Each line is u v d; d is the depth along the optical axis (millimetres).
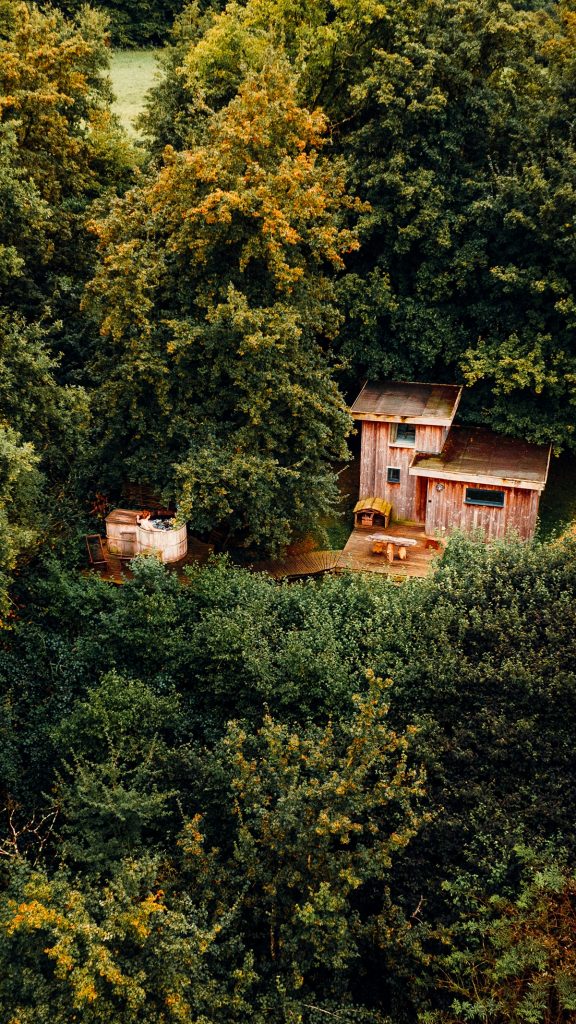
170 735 16844
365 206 24250
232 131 20359
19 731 17344
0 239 22062
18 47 25578
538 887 10852
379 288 27656
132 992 9805
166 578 19469
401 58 25484
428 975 11258
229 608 18719
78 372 24953
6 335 19641
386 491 27922
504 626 15469
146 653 18125
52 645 18656
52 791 15898
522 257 26344
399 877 12445
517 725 13547
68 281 25016
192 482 20484
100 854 12906
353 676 15586
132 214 22328
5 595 15656
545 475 24953
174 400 22422
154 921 10719
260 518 21688
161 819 14266
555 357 26078
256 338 19828
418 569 24219
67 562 20984
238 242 21703
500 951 10836
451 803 13125
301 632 16984
